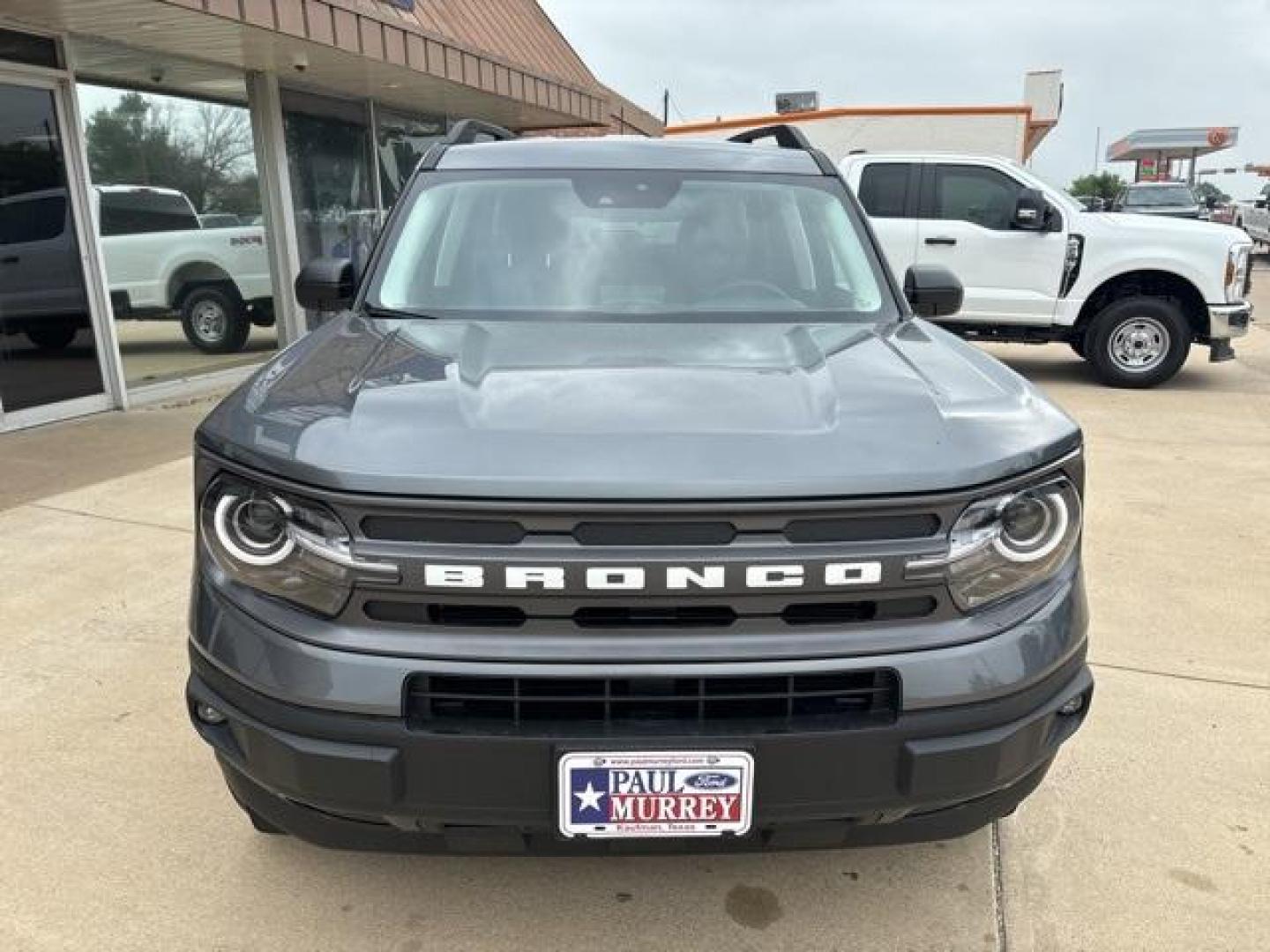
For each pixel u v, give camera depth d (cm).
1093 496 573
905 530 188
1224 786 288
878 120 1306
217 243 912
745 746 182
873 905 240
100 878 246
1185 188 2581
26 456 631
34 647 364
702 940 228
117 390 784
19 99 696
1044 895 244
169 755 298
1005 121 1284
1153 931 232
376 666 183
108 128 784
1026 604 200
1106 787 288
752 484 181
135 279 814
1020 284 918
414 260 312
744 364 238
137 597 408
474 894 242
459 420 197
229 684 194
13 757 296
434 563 180
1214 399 877
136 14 671
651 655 181
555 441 190
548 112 1305
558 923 233
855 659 185
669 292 303
